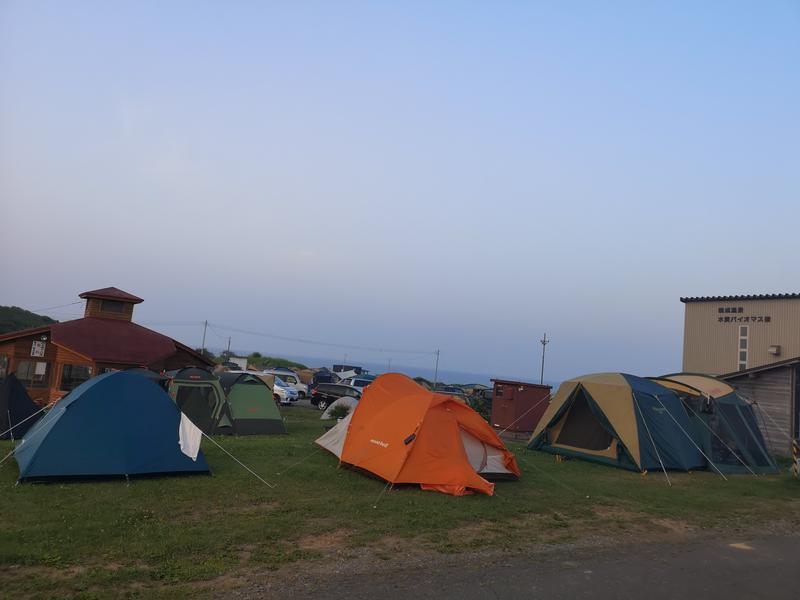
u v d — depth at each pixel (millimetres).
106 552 6344
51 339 25812
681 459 14242
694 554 7547
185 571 5938
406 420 11078
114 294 28828
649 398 14805
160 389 10875
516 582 6109
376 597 5527
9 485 8922
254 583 5754
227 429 17078
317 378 42062
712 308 25391
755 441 15758
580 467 14047
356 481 10727
